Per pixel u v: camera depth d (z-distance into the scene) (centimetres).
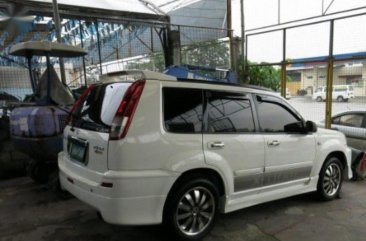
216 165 344
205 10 1225
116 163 289
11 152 598
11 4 727
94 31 959
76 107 391
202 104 348
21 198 484
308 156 446
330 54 778
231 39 977
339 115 777
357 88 741
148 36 1085
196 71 724
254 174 384
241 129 376
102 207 295
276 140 404
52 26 884
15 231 374
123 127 292
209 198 350
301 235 369
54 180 499
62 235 363
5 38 832
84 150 329
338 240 358
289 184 430
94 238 356
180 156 319
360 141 723
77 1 841
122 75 345
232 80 750
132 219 295
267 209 447
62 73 693
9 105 584
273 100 421
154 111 310
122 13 873
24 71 704
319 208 454
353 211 444
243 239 357
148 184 299
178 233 328
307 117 827
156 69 1045
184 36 978
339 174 499
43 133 468
